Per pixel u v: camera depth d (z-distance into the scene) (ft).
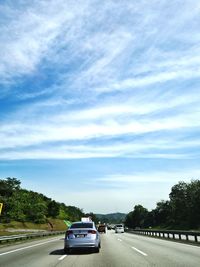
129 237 144.46
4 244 93.04
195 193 434.71
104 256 59.00
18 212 405.39
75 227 66.28
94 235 64.80
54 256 59.72
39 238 139.85
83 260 53.01
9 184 435.12
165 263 48.11
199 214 420.77
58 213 559.38
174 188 472.44
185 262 49.08
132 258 55.16
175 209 458.09
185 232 99.81
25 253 66.44
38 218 451.94
